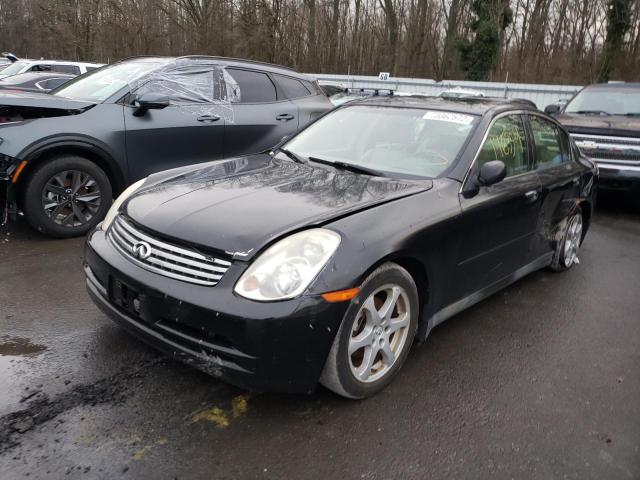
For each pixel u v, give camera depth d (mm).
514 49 28047
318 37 27188
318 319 2430
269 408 2738
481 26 24484
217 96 6031
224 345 2438
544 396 3021
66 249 4824
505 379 3172
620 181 7609
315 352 2479
